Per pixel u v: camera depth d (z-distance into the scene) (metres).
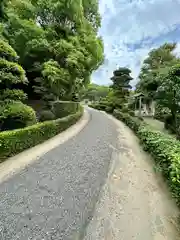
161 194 3.86
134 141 8.64
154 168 5.12
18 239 2.57
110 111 22.92
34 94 14.41
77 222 2.94
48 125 8.21
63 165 5.25
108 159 5.93
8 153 5.55
